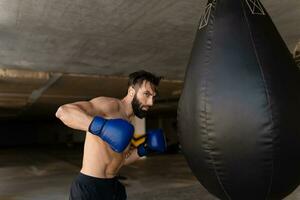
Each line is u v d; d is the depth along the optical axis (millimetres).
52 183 5883
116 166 1702
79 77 5695
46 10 2844
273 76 1284
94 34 3490
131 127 1324
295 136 1276
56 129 24172
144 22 3152
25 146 21359
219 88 1284
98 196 1612
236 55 1302
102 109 1581
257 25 1356
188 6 2773
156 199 4375
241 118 1243
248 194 1307
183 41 3787
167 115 16328
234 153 1255
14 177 6820
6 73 5094
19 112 14781
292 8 2867
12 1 2664
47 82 6176
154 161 9234
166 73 5629
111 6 2766
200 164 1354
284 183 1294
